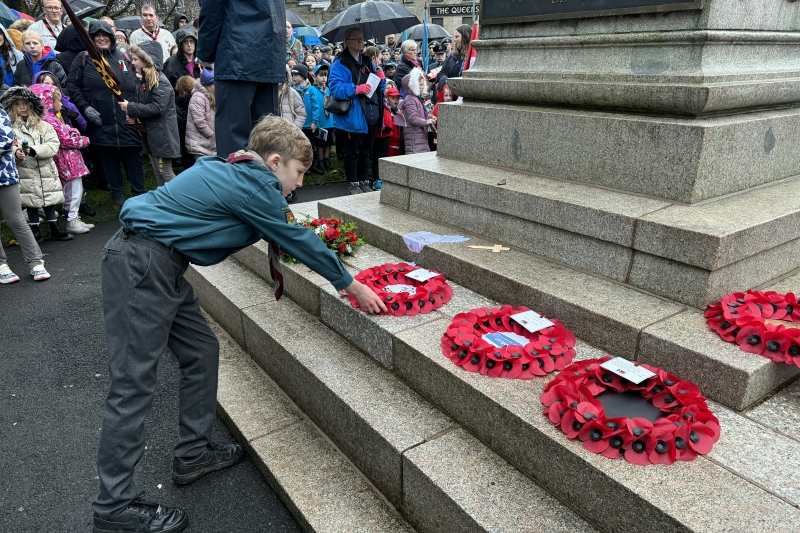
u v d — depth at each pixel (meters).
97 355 3.88
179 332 2.52
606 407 1.99
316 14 32.84
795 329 2.08
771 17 3.01
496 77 3.78
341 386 2.67
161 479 2.76
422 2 34.16
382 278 3.15
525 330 2.53
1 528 2.45
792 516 1.58
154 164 6.77
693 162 2.67
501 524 1.85
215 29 4.31
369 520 2.30
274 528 2.45
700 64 2.75
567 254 2.96
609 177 3.08
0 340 4.07
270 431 2.89
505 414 2.09
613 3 3.06
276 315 3.49
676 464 1.78
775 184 3.10
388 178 4.13
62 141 6.00
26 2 13.21
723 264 2.35
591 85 3.12
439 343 2.56
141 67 6.37
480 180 3.39
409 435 2.31
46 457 2.89
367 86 6.80
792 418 2.01
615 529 1.76
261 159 2.29
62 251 5.89
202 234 2.21
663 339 2.21
